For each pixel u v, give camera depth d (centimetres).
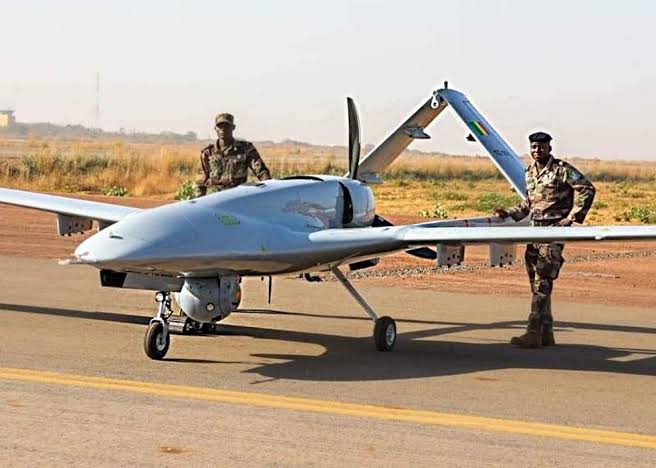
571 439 666
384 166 1240
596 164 11469
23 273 1533
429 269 1756
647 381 886
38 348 945
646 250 2142
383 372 893
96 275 1531
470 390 821
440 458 611
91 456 598
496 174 7256
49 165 4581
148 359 913
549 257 1058
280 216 950
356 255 965
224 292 899
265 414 710
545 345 1079
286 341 1055
